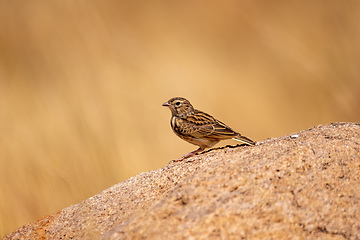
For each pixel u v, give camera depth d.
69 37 22.67
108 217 8.29
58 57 21.34
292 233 6.86
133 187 8.84
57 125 15.38
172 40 24.67
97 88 18.44
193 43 24.69
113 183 13.45
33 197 12.34
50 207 12.30
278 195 7.23
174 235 6.82
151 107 18.09
